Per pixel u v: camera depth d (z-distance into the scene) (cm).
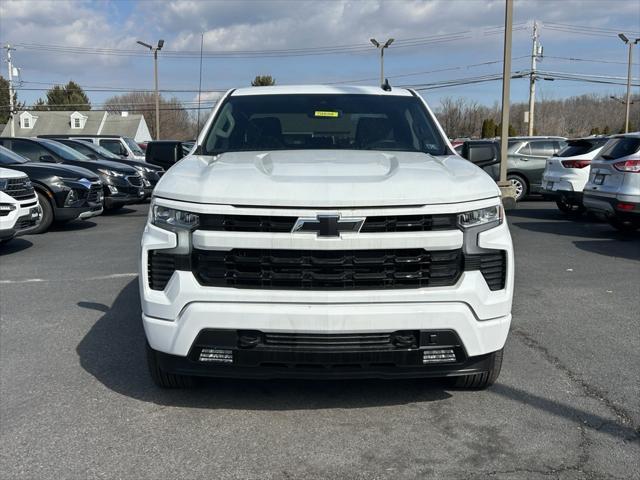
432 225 323
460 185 335
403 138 455
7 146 1377
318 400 384
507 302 340
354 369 330
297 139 451
